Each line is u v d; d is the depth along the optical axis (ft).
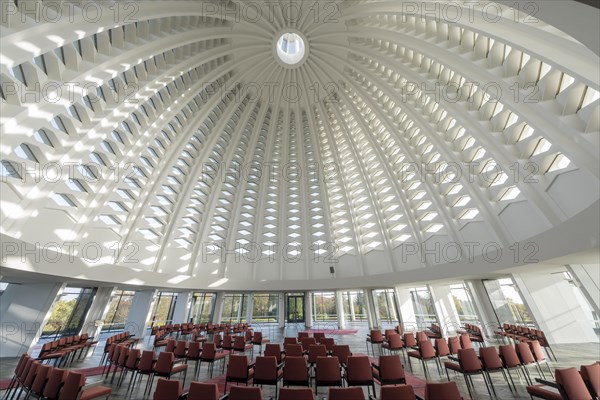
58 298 38.60
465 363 19.89
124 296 66.08
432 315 62.08
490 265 37.35
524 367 21.76
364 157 78.95
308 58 75.10
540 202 32.40
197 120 70.64
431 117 52.85
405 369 27.45
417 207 60.70
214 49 64.69
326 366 18.57
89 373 27.22
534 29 24.98
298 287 69.51
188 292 70.38
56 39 28.68
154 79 50.83
